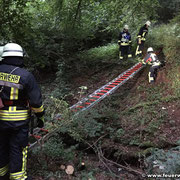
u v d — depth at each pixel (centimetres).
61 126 396
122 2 882
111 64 975
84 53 1120
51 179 285
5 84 238
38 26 966
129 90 689
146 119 467
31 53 788
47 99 652
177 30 884
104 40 1362
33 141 377
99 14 1019
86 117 470
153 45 1015
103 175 326
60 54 987
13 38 725
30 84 239
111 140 433
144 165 339
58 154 334
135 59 946
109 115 503
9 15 691
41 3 953
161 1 1578
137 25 1045
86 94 727
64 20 1010
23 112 244
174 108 482
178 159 289
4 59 253
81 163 334
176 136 390
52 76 985
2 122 236
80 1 952
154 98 553
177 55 688
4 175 266
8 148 261
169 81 600
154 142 391
